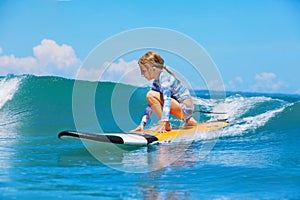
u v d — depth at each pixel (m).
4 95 8.25
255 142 5.12
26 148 4.91
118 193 3.16
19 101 8.04
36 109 7.63
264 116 6.32
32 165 4.05
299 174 3.72
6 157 4.39
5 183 3.41
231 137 5.36
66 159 4.30
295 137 5.30
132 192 3.19
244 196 3.12
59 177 3.61
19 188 3.28
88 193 3.16
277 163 4.12
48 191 3.20
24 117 7.26
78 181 3.49
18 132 6.13
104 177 3.62
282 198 3.07
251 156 4.43
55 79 8.61
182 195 3.13
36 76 8.52
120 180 3.52
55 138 5.61
